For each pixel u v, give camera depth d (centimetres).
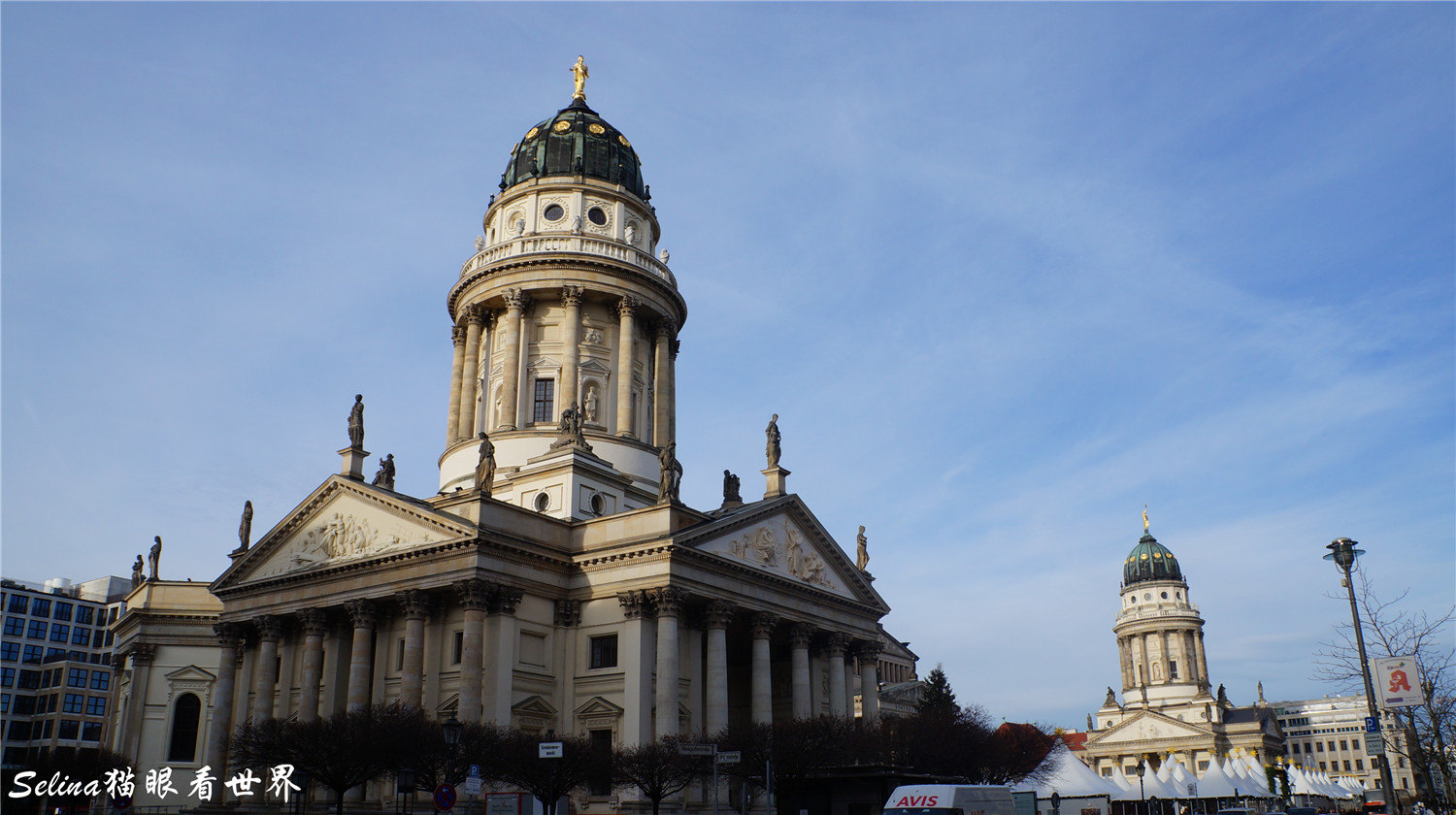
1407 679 4472
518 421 10438
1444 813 6197
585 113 12338
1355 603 4681
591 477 9494
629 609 8231
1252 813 9069
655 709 8062
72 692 17888
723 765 7612
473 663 7744
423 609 8206
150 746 10500
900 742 8938
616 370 10775
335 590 8769
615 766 7281
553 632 8506
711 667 8412
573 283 10681
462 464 10456
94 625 19200
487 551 8044
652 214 11931
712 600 8556
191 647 10831
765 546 9250
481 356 11119
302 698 8694
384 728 6975
